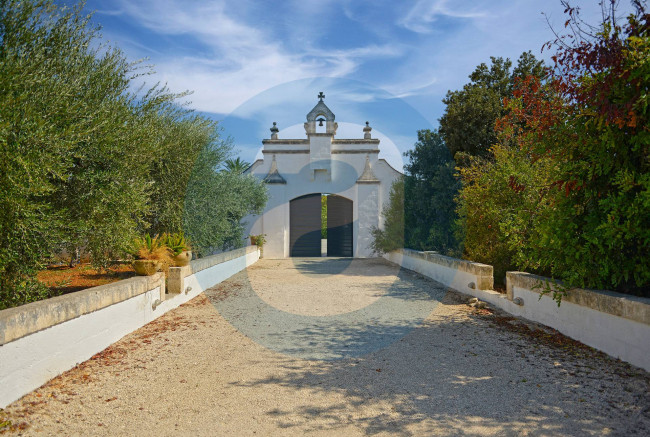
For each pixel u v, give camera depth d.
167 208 8.77
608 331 3.96
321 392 3.20
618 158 4.00
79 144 5.23
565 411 2.82
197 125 9.59
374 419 2.76
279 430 2.61
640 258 3.94
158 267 6.02
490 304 6.57
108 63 6.05
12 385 2.99
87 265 8.28
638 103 3.59
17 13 4.72
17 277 4.70
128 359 3.98
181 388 3.28
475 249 8.01
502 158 7.57
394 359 3.98
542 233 4.63
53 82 4.89
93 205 5.41
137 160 6.17
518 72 18.05
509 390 3.20
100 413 2.84
